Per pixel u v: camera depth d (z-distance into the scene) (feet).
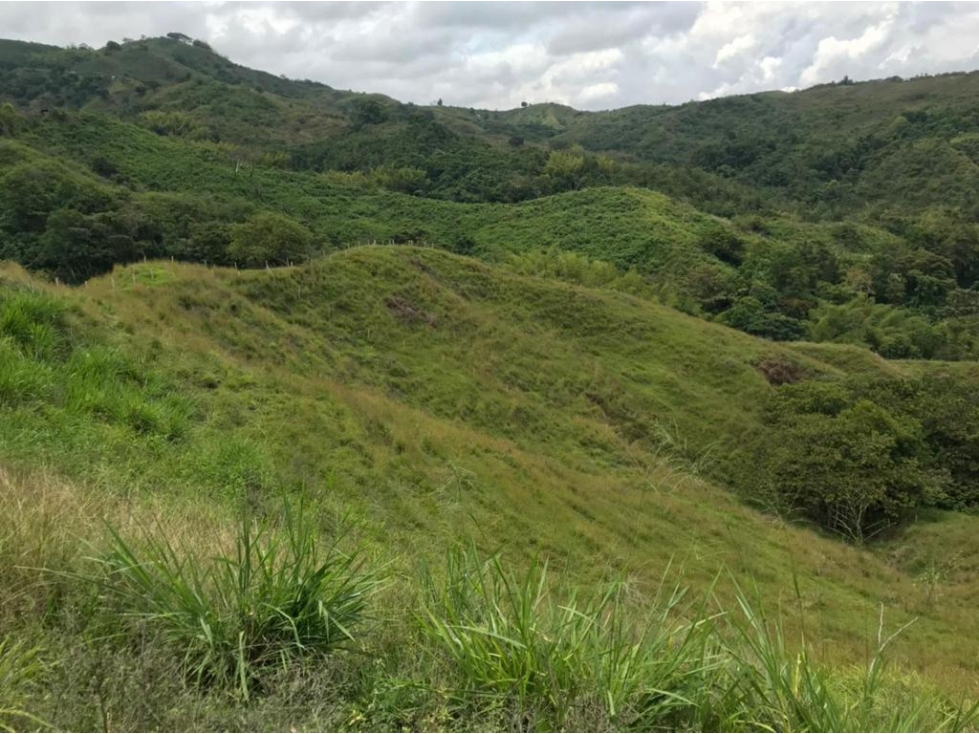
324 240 181.68
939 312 189.98
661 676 8.16
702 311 169.07
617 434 82.48
